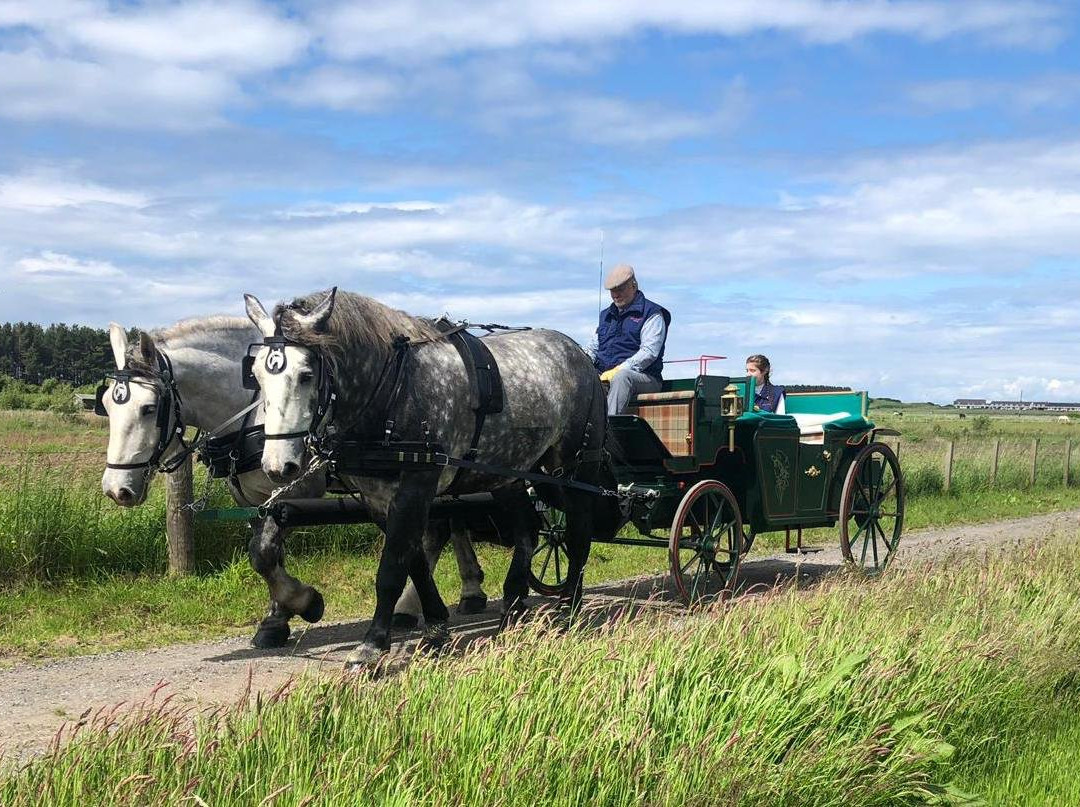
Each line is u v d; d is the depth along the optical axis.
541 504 8.70
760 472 8.59
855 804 4.03
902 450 22.73
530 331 7.36
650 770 3.70
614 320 8.84
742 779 3.74
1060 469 23.50
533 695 4.09
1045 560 8.34
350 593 8.92
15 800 3.17
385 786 3.44
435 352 6.20
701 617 5.58
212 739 3.64
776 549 12.59
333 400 5.58
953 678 5.02
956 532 14.73
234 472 6.80
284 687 3.98
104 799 3.19
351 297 5.88
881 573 7.70
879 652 5.06
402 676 4.30
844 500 9.42
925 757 4.32
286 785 3.14
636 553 11.41
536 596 9.11
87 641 7.12
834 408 10.30
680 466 8.08
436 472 5.96
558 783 3.54
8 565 8.51
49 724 5.19
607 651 4.71
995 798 4.35
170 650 6.92
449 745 3.69
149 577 8.95
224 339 6.82
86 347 111.31
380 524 6.20
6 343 110.44
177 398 6.51
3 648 6.87
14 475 9.81
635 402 8.41
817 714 4.32
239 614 7.97
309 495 7.05
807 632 5.23
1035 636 5.95
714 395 8.18
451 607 8.55
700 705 4.22
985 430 52.50
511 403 6.61
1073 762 4.81
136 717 3.70
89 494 9.42
